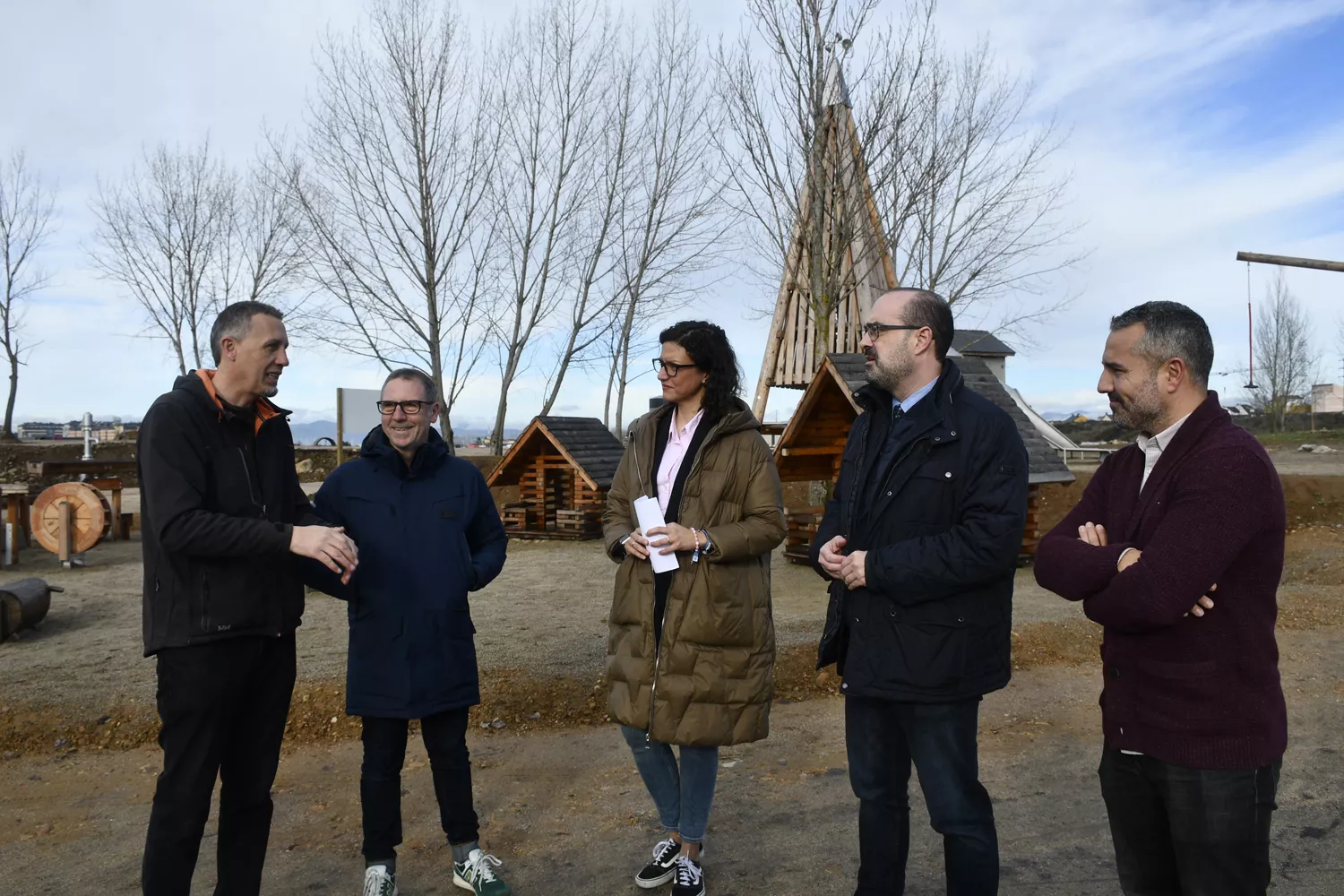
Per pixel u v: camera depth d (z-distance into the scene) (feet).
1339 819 13.60
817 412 35.53
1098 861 12.46
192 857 9.43
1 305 100.17
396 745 11.33
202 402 9.70
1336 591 28.02
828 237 44.11
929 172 45.70
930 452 9.60
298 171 64.59
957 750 9.41
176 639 9.19
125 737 17.34
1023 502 9.23
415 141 55.77
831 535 10.41
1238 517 7.39
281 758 16.67
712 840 13.29
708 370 11.69
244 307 9.82
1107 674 8.38
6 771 15.97
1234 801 7.53
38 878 12.20
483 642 23.62
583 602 29.22
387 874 11.20
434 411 11.92
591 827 13.73
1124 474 8.73
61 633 25.40
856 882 11.94
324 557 9.34
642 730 11.56
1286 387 124.77
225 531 9.11
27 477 78.95
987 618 9.43
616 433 79.77
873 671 9.57
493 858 11.93
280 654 10.12
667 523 11.64
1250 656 7.59
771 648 11.58
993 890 9.39
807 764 16.11
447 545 11.52
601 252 64.03
